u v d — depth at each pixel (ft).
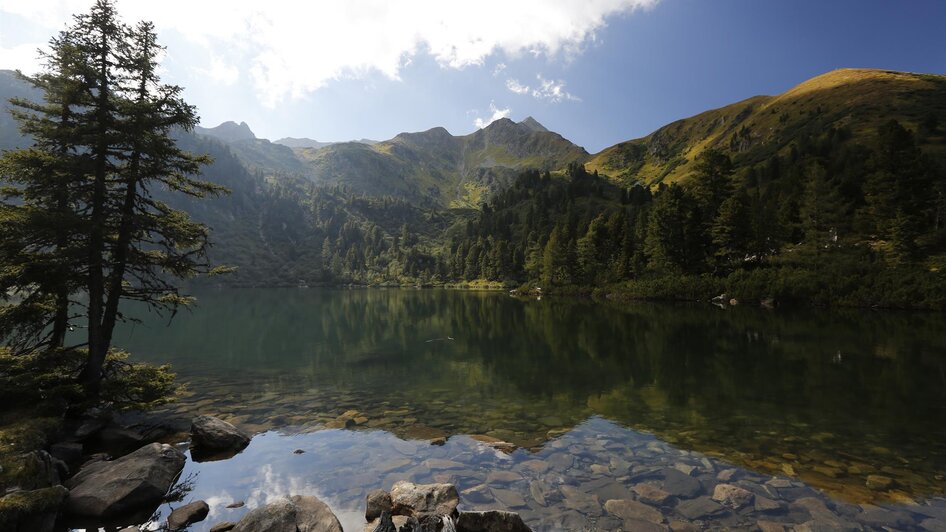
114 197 55.36
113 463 36.52
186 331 144.15
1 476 30.01
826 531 28.55
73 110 55.01
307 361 94.48
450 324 168.76
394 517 29.81
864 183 313.73
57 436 43.14
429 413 57.21
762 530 28.78
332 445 45.29
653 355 98.68
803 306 214.07
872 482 36.11
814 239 283.59
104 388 51.90
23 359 51.52
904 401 61.36
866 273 218.79
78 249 49.39
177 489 35.40
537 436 48.21
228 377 78.79
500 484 35.88
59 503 29.71
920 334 123.34
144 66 55.52
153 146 54.19
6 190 49.65
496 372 82.99
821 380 74.08
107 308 55.62
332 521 28.73
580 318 180.86
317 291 542.57
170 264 59.21
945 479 36.73
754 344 110.93
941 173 329.31
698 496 33.65
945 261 217.56
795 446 44.73
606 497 33.53
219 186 62.49
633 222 485.15
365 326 164.14
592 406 60.29
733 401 62.28
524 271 546.67
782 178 437.17
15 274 46.01
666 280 280.10
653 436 47.96
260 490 35.27
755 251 273.13
